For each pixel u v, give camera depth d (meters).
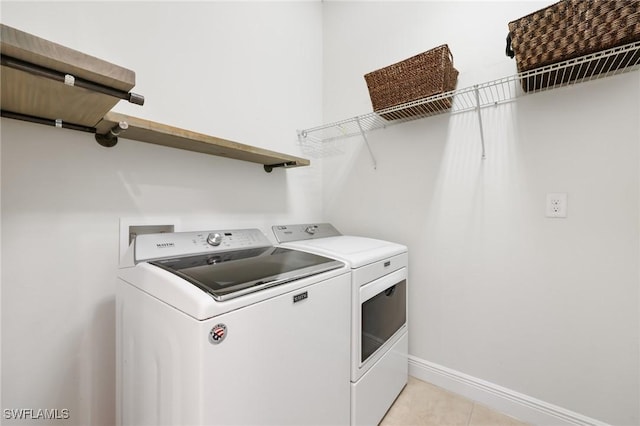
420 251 1.81
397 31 1.92
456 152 1.67
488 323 1.56
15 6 0.95
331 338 1.10
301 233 1.78
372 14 2.06
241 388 0.77
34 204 0.99
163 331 0.81
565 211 1.34
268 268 1.04
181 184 1.40
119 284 1.08
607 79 1.24
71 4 1.06
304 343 0.97
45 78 0.68
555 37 1.10
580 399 1.31
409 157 1.86
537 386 1.42
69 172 1.06
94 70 0.70
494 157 1.53
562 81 1.28
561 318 1.35
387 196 1.97
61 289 1.04
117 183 1.18
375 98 1.67
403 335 1.69
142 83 1.26
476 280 1.60
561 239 1.35
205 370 0.69
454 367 1.68
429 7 1.78
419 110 1.66
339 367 1.15
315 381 1.02
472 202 1.61
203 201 1.50
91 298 1.11
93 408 1.12
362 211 2.10
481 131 1.53
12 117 0.92
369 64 2.07
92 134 1.11
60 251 1.04
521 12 1.46
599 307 1.27
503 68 1.50
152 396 0.86
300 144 2.13
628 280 1.21
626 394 1.21
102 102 0.84
